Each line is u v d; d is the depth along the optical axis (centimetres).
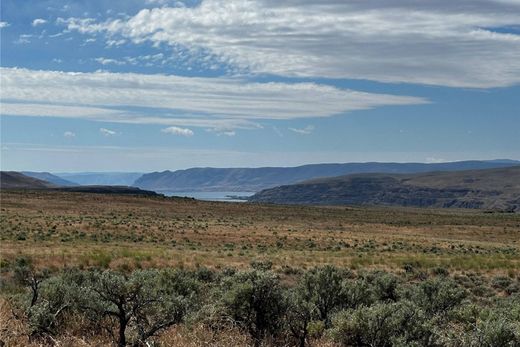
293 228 8250
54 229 6056
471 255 4747
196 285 1242
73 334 888
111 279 849
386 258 3969
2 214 7731
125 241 5312
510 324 898
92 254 3256
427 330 889
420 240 6888
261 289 994
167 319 875
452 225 10219
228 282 1093
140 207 10694
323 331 1000
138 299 855
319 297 1155
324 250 5156
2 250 3556
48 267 2688
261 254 4156
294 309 1036
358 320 879
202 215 10194
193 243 5500
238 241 5934
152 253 3600
